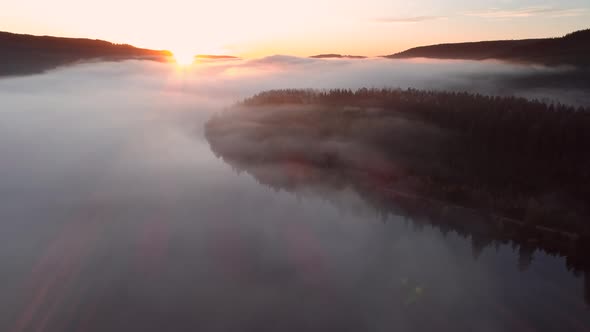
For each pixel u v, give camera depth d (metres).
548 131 86.50
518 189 75.00
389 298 51.78
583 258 56.47
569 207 66.81
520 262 58.25
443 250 63.66
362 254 63.75
